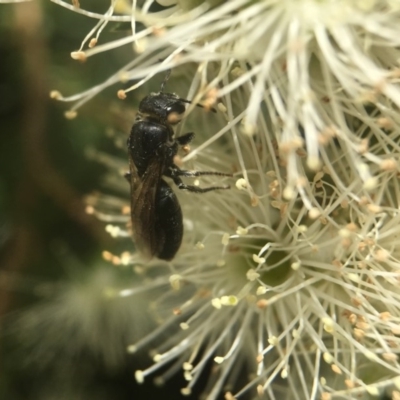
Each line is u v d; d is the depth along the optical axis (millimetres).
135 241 64
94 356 80
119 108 75
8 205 80
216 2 56
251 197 60
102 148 80
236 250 63
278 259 62
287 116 55
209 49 55
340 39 55
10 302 80
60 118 80
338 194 59
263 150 61
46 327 80
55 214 81
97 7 70
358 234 59
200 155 63
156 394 80
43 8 77
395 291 60
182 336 69
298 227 59
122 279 79
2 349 80
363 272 60
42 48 78
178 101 62
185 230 65
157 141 62
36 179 80
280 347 62
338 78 55
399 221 60
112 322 80
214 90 55
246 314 63
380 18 55
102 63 77
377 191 59
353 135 56
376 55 56
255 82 56
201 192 63
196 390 80
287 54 55
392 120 57
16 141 80
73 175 80
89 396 81
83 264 81
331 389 60
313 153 54
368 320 60
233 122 57
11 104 80
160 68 56
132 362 80
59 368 81
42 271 81
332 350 61
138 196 63
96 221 79
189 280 64
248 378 67
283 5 55
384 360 61
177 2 58
